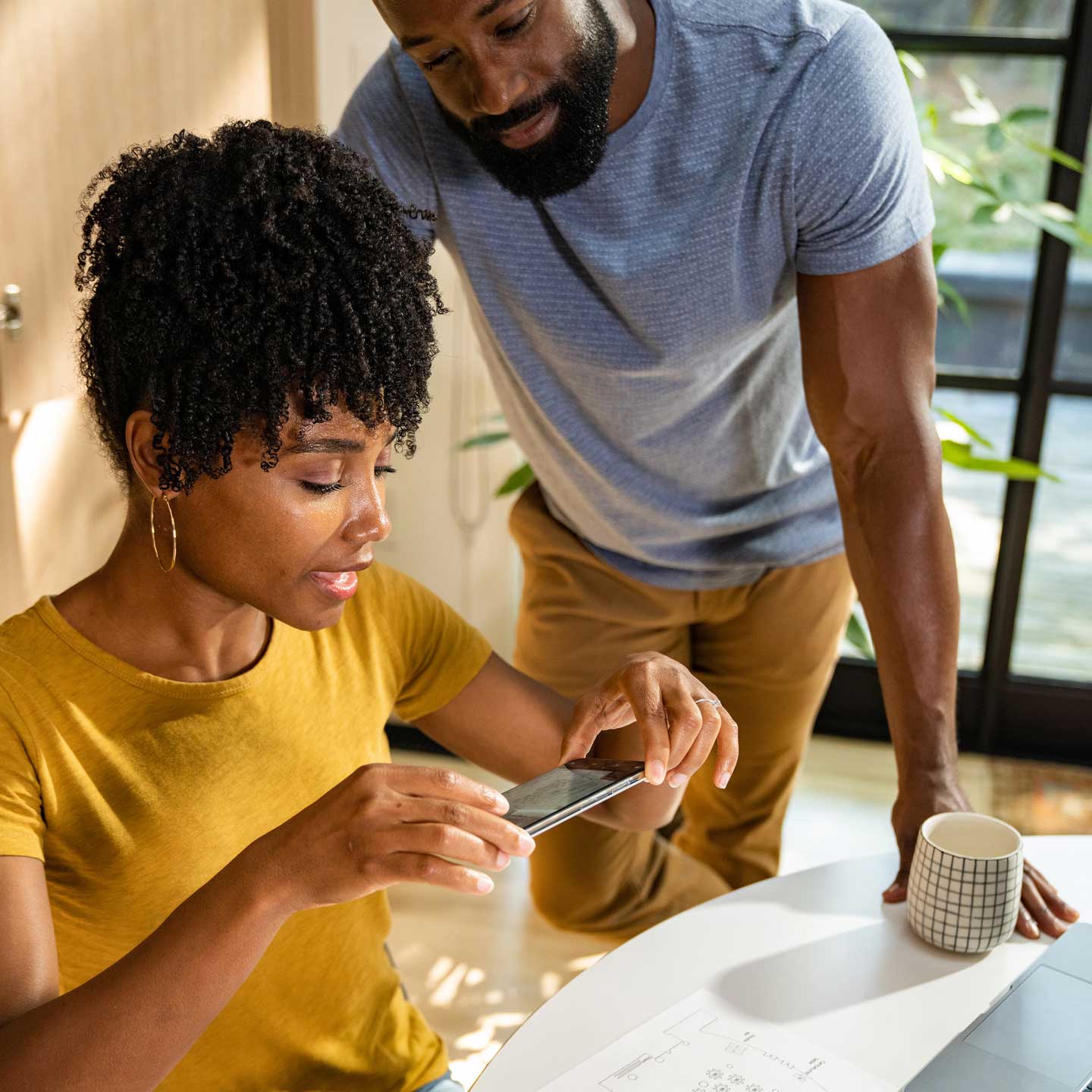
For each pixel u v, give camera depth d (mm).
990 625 2674
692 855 1951
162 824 888
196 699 906
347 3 2232
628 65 1225
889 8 2395
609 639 1720
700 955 944
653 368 1384
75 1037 723
